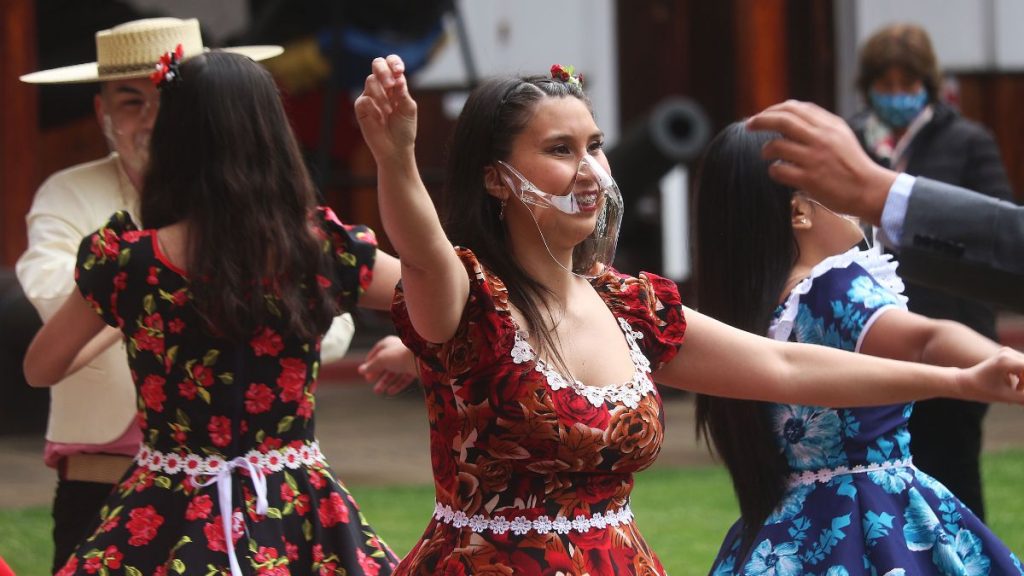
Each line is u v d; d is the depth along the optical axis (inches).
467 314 315.3
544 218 327.9
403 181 294.2
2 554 739.4
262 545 395.2
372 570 406.6
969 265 278.8
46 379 432.1
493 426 316.5
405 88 289.3
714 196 422.9
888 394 340.8
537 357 320.5
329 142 1466.5
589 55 1706.4
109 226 409.7
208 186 398.3
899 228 279.9
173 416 400.2
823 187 268.7
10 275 1178.0
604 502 327.3
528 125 325.4
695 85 1931.6
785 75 1654.8
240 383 401.1
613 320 340.5
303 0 1512.1
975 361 371.6
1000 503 845.8
